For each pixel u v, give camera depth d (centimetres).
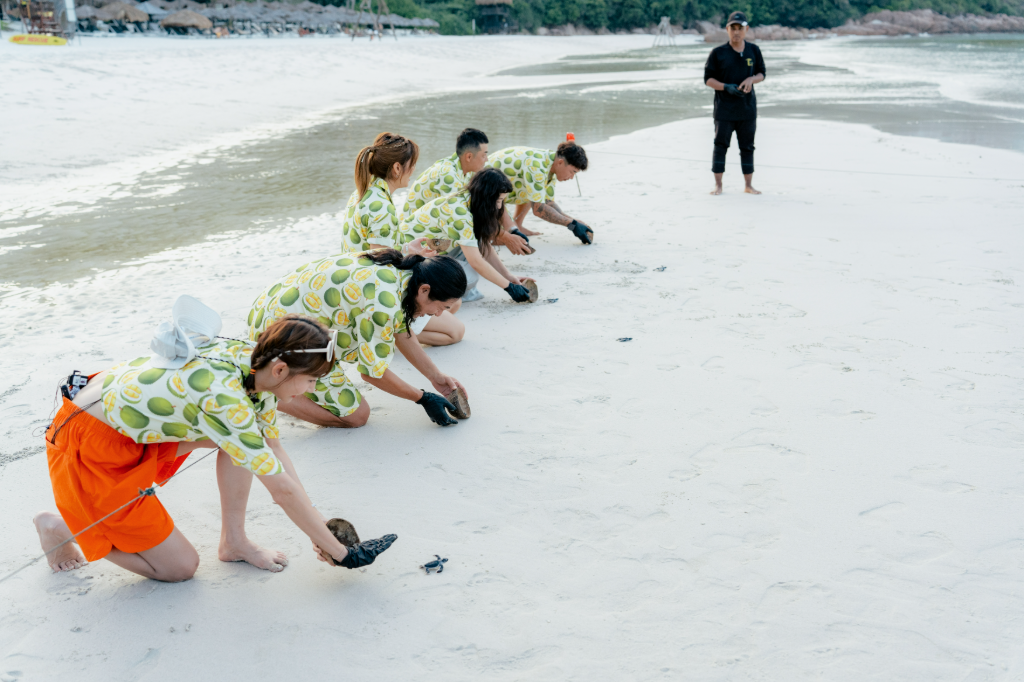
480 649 241
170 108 1631
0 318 527
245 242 724
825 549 279
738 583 265
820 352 438
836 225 704
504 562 280
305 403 371
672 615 252
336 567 281
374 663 237
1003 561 271
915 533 286
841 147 1129
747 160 836
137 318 521
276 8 4528
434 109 1894
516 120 1659
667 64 4084
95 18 3641
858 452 339
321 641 246
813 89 2236
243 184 1000
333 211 854
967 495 307
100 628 253
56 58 1956
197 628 253
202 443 271
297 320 246
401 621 254
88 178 1025
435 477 334
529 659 236
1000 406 373
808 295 528
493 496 320
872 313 493
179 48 2622
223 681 231
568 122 1619
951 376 405
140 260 668
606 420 375
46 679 232
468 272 531
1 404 398
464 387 401
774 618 249
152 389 237
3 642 247
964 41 7681
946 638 239
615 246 665
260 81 2192
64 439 247
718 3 9569
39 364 446
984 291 524
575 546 287
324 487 329
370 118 1702
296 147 1301
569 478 329
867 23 10100
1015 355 427
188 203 890
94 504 246
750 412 376
